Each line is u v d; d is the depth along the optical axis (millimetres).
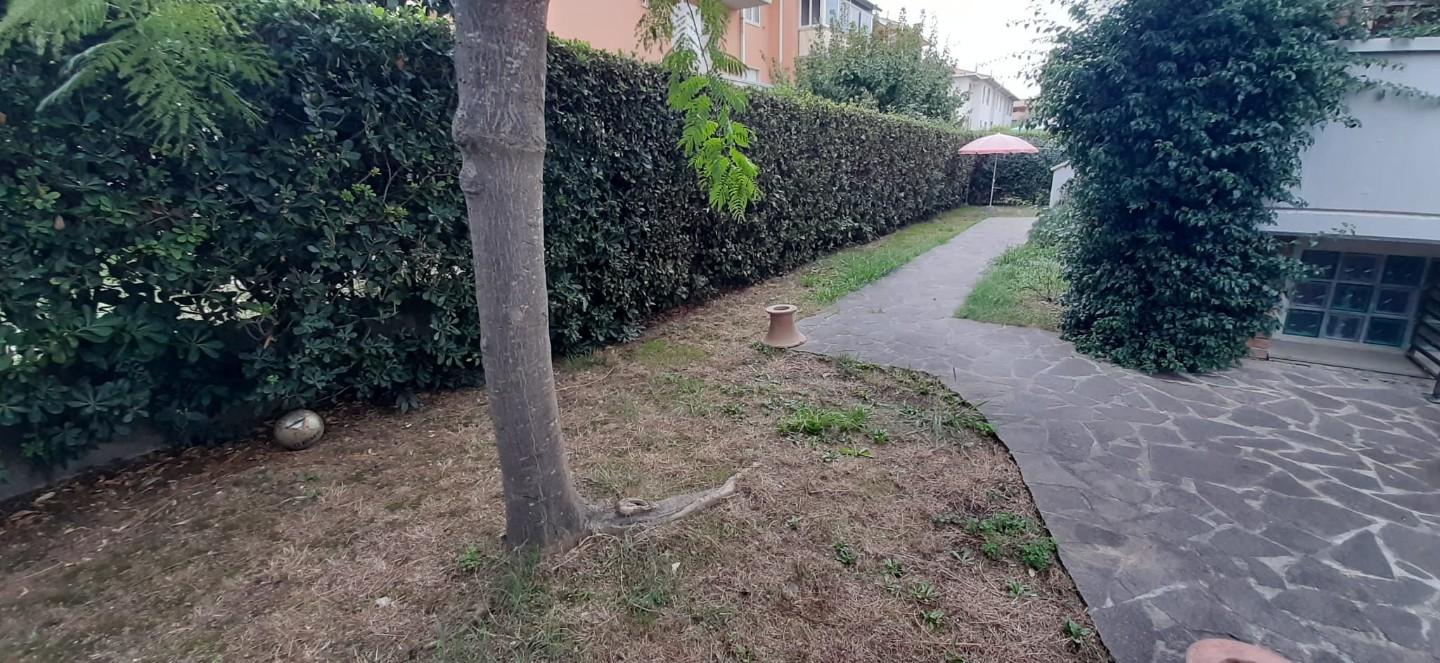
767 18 17781
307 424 3418
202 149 2807
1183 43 3943
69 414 2887
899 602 2195
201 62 2496
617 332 5371
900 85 15133
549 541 2393
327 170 3258
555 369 4695
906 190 12445
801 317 6160
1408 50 3803
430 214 3748
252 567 2406
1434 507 2693
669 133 5578
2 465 2783
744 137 2854
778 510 2752
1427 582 2229
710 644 2016
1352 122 3898
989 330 5531
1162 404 3865
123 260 2785
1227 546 2451
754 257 7414
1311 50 3721
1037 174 17531
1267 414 3693
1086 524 2621
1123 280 4598
